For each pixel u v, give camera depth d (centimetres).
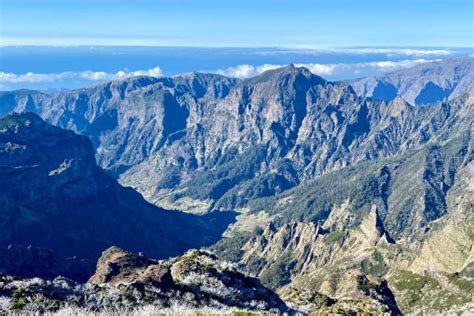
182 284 10338
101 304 8900
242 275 11525
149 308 8756
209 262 11794
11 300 8519
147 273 10244
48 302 8594
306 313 11456
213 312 8619
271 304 10988
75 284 9819
